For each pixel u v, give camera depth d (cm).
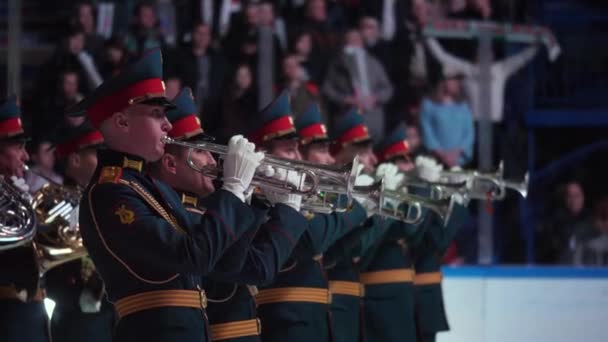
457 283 1620
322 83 1819
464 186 1219
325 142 1145
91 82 1761
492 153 1873
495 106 1909
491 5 1922
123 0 1839
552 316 1633
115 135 737
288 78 1762
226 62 1764
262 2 1817
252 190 874
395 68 1864
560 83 2030
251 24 1773
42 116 1731
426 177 1302
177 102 848
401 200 1100
